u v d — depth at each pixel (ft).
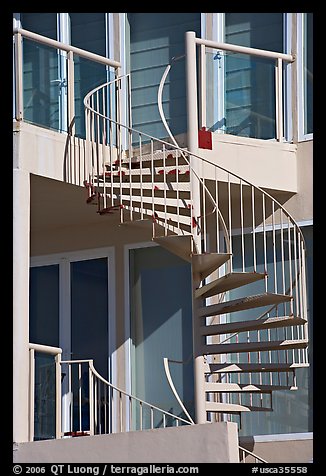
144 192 52.75
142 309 58.65
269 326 50.37
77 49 54.70
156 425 57.36
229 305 50.16
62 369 59.77
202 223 57.06
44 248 61.36
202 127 54.34
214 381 55.52
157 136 59.26
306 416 53.72
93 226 60.29
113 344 58.90
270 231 56.03
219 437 44.16
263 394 54.90
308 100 56.18
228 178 50.47
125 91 59.93
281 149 55.67
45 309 61.00
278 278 55.62
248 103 55.98
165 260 58.54
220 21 58.85
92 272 60.13
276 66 56.29
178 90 59.21
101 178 53.06
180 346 57.47
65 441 46.83
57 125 53.11
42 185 52.80
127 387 58.13
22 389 48.55
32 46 52.39
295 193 55.72
